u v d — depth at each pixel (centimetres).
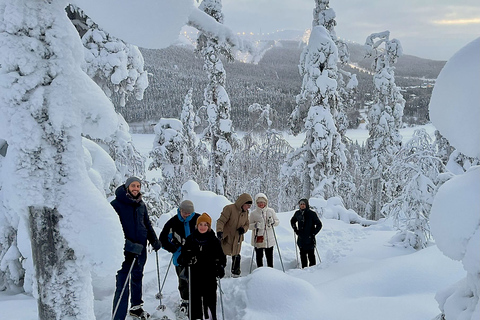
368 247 811
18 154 204
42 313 219
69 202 215
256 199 714
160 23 178
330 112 1529
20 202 207
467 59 208
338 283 527
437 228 223
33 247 217
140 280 463
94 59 739
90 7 176
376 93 2052
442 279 517
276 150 2375
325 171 1562
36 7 204
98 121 229
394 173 878
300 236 738
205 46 1572
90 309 231
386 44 1984
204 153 2036
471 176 221
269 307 475
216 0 1440
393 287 508
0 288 475
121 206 447
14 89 198
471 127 206
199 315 477
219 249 486
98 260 217
